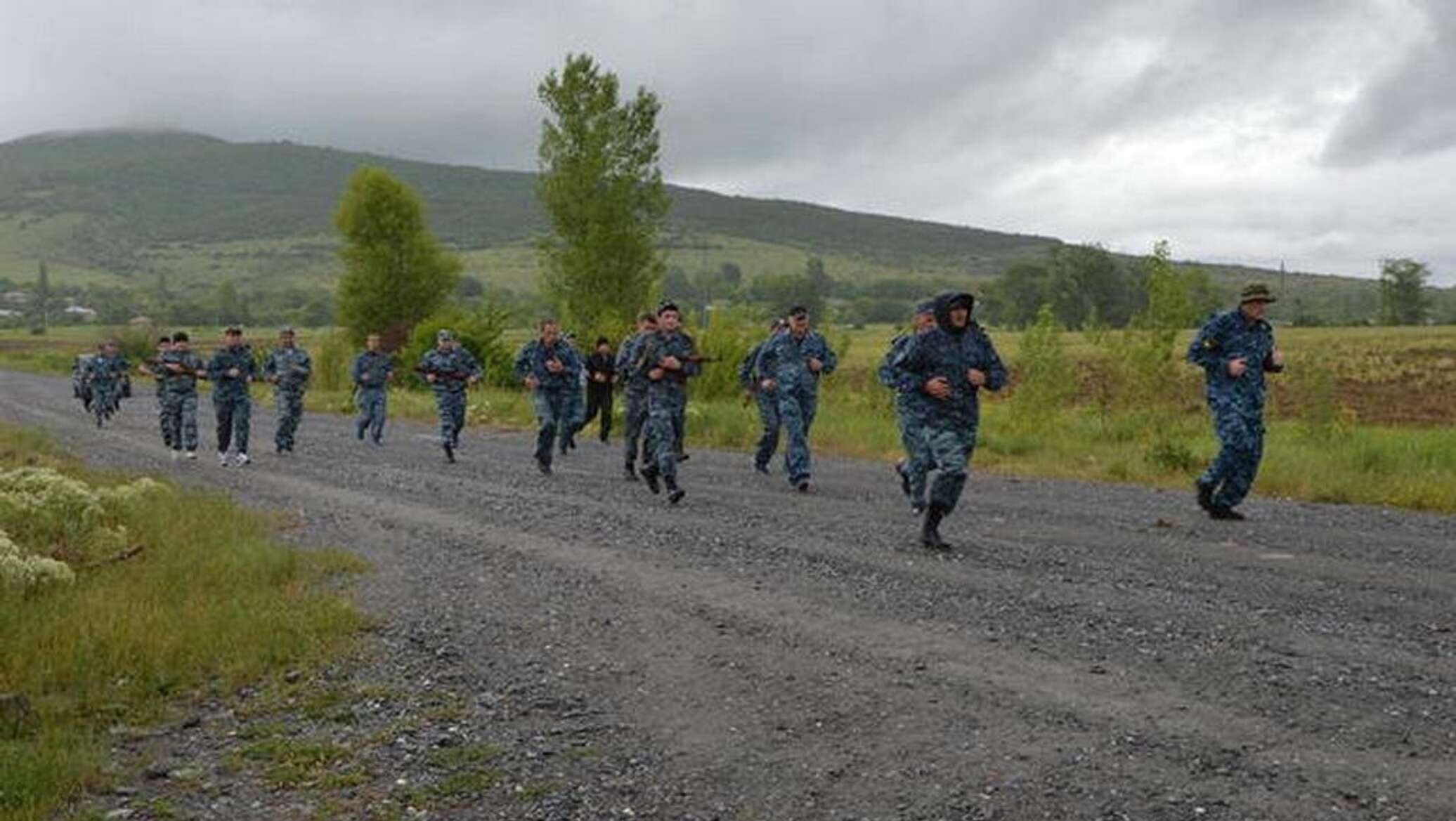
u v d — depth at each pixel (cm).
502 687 604
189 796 476
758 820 434
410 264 5334
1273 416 2844
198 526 1040
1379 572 820
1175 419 2006
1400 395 4378
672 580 823
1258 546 927
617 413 2370
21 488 950
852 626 685
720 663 627
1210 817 419
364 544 999
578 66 3450
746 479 1415
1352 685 559
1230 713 523
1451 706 527
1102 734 502
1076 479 1423
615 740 523
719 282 19800
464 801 462
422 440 2138
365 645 686
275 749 521
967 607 723
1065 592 760
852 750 497
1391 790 436
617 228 3475
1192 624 675
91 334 15262
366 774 493
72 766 488
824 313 2627
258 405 3394
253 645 663
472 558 927
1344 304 18138
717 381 2583
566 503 1209
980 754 486
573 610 751
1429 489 1200
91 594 754
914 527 1026
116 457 1792
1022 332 2072
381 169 5331
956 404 906
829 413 2247
